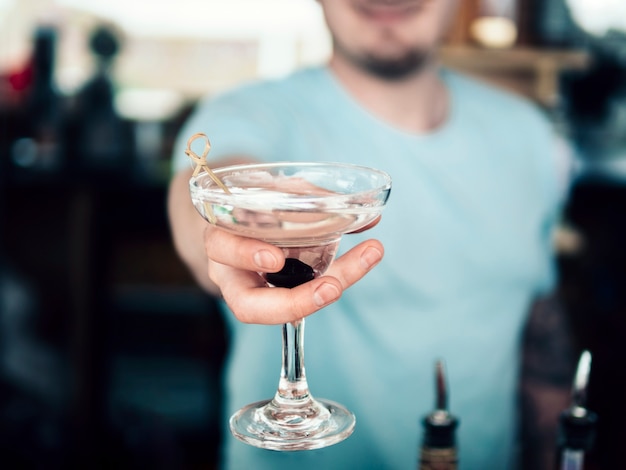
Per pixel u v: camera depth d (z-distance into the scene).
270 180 0.63
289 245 0.58
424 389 1.05
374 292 1.07
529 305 1.15
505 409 1.02
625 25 2.10
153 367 1.89
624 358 1.38
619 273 1.84
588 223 1.86
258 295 0.57
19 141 1.90
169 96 2.35
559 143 1.90
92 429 1.70
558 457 0.61
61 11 2.30
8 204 1.78
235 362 1.02
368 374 1.05
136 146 1.94
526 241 1.16
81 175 1.72
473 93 1.25
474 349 1.09
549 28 2.08
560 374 1.01
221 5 2.51
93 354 1.77
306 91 1.14
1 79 1.93
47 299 1.79
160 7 2.48
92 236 1.75
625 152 1.92
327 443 0.58
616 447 0.67
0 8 2.25
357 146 1.13
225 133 1.00
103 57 1.90
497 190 1.16
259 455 0.63
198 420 1.66
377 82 1.14
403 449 0.76
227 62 2.54
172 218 0.82
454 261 1.12
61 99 1.92
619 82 2.10
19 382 1.44
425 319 1.09
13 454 1.14
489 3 2.04
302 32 2.57
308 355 1.05
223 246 0.56
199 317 1.91
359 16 1.09
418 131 1.17
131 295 1.91
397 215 1.12
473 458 0.73
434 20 1.11
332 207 0.55
